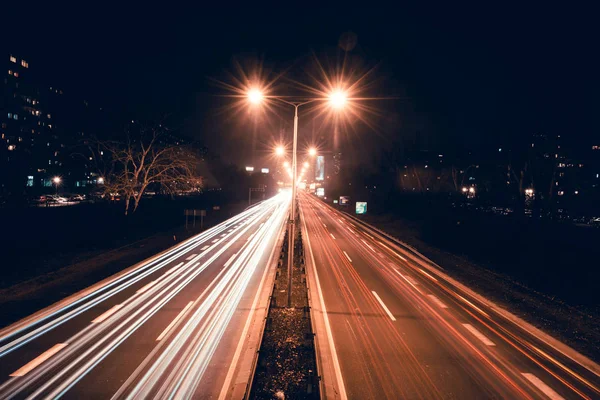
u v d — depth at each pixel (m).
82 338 11.24
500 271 22.39
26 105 86.25
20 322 12.37
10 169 47.19
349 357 10.45
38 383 8.67
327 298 16.05
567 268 21.41
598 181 46.97
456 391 8.82
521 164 42.72
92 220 40.12
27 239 29.08
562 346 11.61
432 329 12.78
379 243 33.53
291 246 14.59
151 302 14.80
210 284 17.67
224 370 9.41
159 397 8.18
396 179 74.94
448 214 47.41
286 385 8.52
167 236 34.03
